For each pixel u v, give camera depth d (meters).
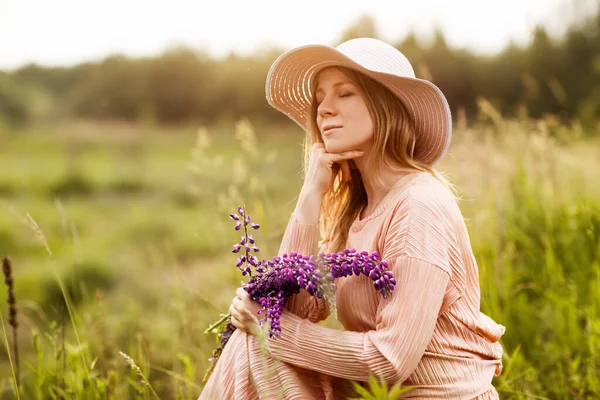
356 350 1.87
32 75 66.38
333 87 2.13
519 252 3.93
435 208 1.94
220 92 48.19
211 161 4.57
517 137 4.68
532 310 3.47
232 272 3.78
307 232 2.10
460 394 1.92
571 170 4.91
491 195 4.21
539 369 3.06
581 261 3.77
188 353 3.37
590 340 2.89
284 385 1.94
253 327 2.00
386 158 2.11
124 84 56.22
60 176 17.80
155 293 5.89
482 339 2.02
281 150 21.52
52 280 6.42
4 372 3.99
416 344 1.84
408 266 1.87
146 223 10.63
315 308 2.10
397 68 2.11
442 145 2.12
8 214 12.38
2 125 45.03
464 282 1.98
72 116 55.69
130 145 24.22
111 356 3.21
